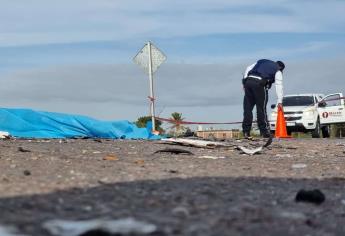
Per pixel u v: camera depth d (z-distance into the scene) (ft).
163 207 39.09
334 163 77.87
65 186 45.39
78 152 79.20
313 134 203.92
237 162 73.20
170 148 90.63
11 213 35.04
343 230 36.45
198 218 36.45
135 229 32.22
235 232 33.96
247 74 127.34
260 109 127.03
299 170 67.10
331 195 48.70
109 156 73.56
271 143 116.98
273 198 45.29
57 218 34.37
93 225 31.94
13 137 114.32
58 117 126.72
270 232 34.68
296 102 205.57
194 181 51.24
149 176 53.52
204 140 111.04
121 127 137.49
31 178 49.39
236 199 43.57
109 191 43.91
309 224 37.32
